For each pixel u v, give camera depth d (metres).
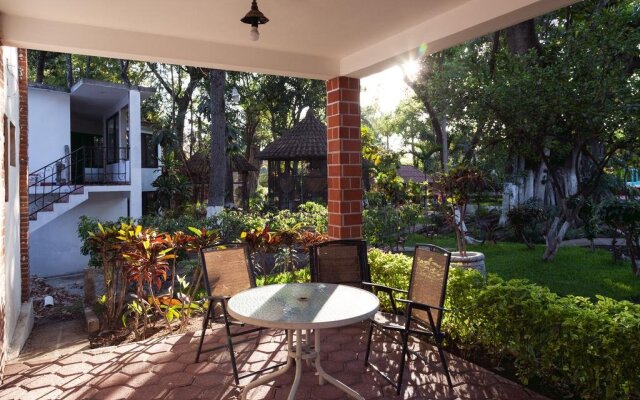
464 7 3.63
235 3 3.51
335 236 5.38
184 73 23.88
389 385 3.37
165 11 3.67
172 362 3.83
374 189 12.28
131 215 11.30
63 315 6.51
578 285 7.99
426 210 14.26
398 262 5.20
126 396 3.25
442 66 13.34
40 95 11.41
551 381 3.40
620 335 2.83
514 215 12.61
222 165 12.94
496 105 9.71
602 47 8.81
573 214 10.11
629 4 10.35
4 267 4.07
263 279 6.50
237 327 4.72
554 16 14.72
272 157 15.70
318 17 3.85
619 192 14.30
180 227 9.22
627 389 2.79
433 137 23.38
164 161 18.12
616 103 8.77
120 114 12.23
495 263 10.13
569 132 9.86
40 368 3.76
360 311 2.90
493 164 12.52
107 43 4.07
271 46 4.70
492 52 13.99
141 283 4.91
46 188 10.91
